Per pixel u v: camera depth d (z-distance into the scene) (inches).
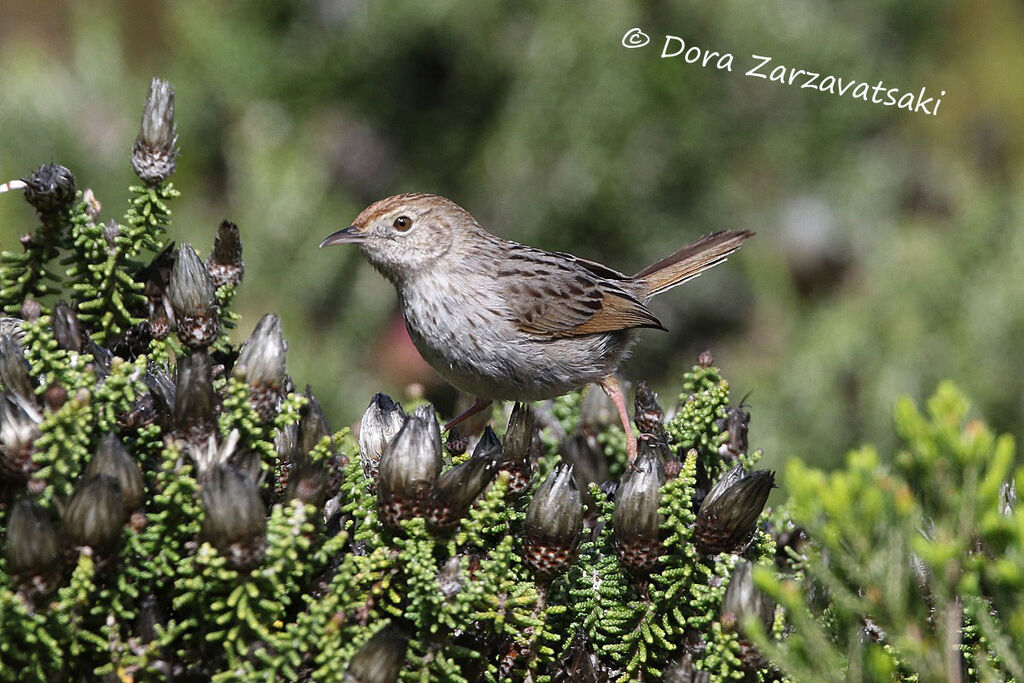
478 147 606.2
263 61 616.1
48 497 217.5
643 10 591.2
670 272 426.3
